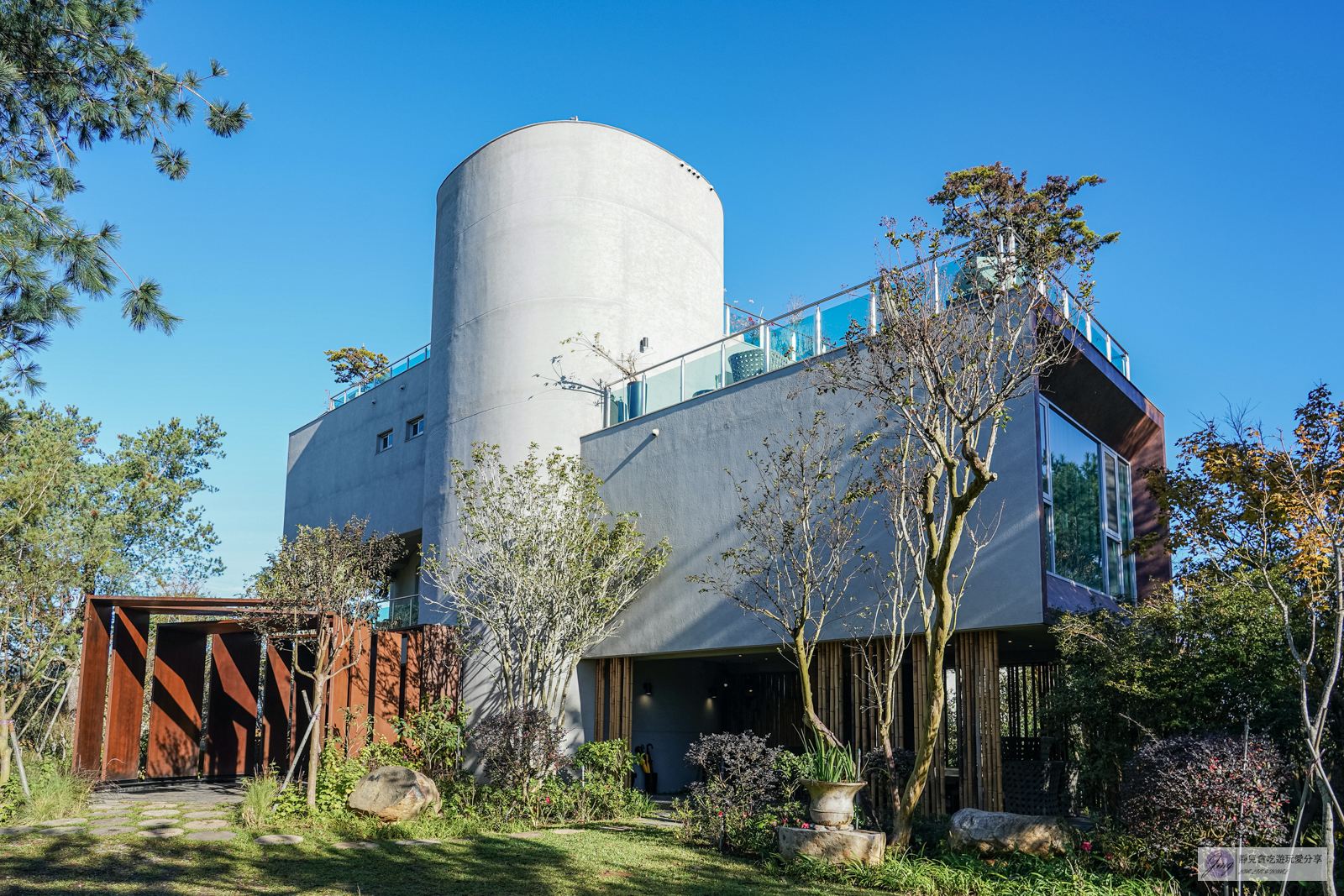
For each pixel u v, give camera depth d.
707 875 9.22
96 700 14.20
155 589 24.33
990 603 11.17
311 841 10.46
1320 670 8.58
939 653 9.04
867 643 11.98
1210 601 9.60
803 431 13.05
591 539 15.11
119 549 22.11
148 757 16.95
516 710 13.55
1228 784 7.88
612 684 16.06
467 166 19.48
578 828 12.46
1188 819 7.96
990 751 11.02
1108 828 8.98
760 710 18.45
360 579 14.33
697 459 14.99
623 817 13.40
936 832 10.01
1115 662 9.74
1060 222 10.08
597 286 18.09
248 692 19.03
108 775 15.63
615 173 18.81
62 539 18.31
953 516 8.85
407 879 8.70
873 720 12.10
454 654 16.50
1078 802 11.39
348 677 14.67
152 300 8.39
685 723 18.14
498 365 17.81
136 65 8.11
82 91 8.13
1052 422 12.45
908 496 10.65
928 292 10.10
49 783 12.05
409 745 14.70
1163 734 9.52
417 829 11.37
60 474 19.97
